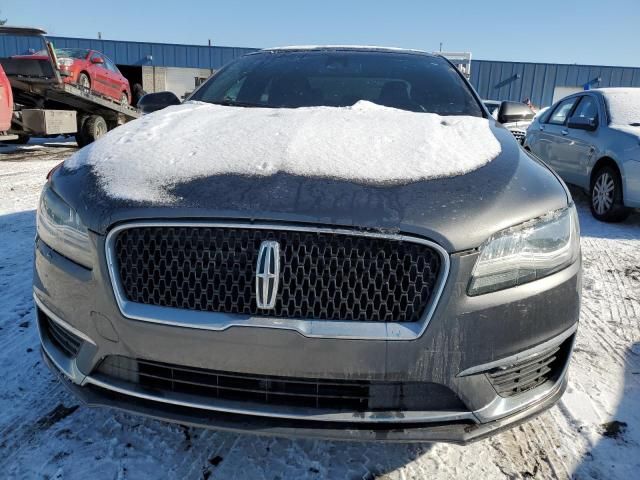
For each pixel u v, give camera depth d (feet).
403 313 4.87
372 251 4.85
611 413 7.22
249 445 6.39
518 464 6.23
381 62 10.55
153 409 5.31
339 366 4.86
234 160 5.81
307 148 6.08
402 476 5.97
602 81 103.91
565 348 5.74
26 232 14.93
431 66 10.52
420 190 5.26
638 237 17.04
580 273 5.78
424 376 4.94
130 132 7.17
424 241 4.82
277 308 4.88
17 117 30.55
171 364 5.15
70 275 5.42
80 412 6.90
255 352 4.89
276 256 4.78
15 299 10.23
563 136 21.81
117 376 5.41
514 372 5.37
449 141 6.63
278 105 9.23
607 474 6.09
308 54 11.00
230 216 4.89
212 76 10.75
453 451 6.42
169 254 5.04
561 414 7.18
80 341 5.57
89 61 40.14
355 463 6.15
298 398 5.09
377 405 5.04
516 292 5.12
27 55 31.09
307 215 4.83
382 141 6.41
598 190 19.04
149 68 105.40
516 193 5.49
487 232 4.99
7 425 6.61
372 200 5.02
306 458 6.20
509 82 105.19
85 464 6.00
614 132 18.58
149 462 6.06
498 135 7.29
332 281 4.85
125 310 5.11
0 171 25.31
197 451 6.26
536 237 5.27
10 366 7.88
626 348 9.21
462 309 4.89
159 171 5.68
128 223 5.08
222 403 5.12
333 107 8.57
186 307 5.02
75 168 6.28
